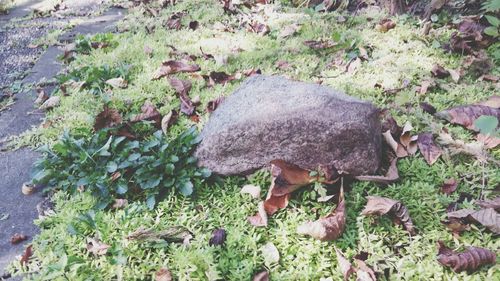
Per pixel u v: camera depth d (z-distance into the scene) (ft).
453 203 2.46
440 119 3.14
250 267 2.18
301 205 2.49
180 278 2.14
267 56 4.11
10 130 3.42
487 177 2.65
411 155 2.82
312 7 5.23
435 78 3.61
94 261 2.24
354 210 2.47
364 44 4.18
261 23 4.79
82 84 3.75
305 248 2.26
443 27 4.37
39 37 5.03
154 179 2.60
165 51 4.27
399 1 4.83
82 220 2.42
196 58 4.12
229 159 2.67
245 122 2.61
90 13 5.63
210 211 2.53
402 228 2.37
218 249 2.29
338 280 2.13
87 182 2.60
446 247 2.20
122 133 2.99
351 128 2.53
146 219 2.44
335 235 2.28
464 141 2.93
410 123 3.01
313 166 2.61
